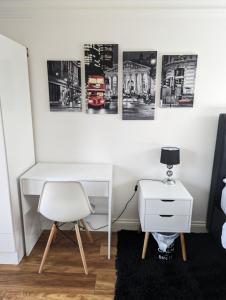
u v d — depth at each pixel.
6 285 1.84
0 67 1.78
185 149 2.44
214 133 2.38
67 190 1.81
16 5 2.19
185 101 2.32
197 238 2.45
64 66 2.30
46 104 2.40
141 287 1.80
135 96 2.33
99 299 1.72
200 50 2.23
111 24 2.21
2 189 1.94
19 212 2.11
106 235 2.56
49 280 1.90
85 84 2.34
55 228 2.05
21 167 2.16
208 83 2.29
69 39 2.26
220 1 2.11
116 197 2.59
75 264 2.09
